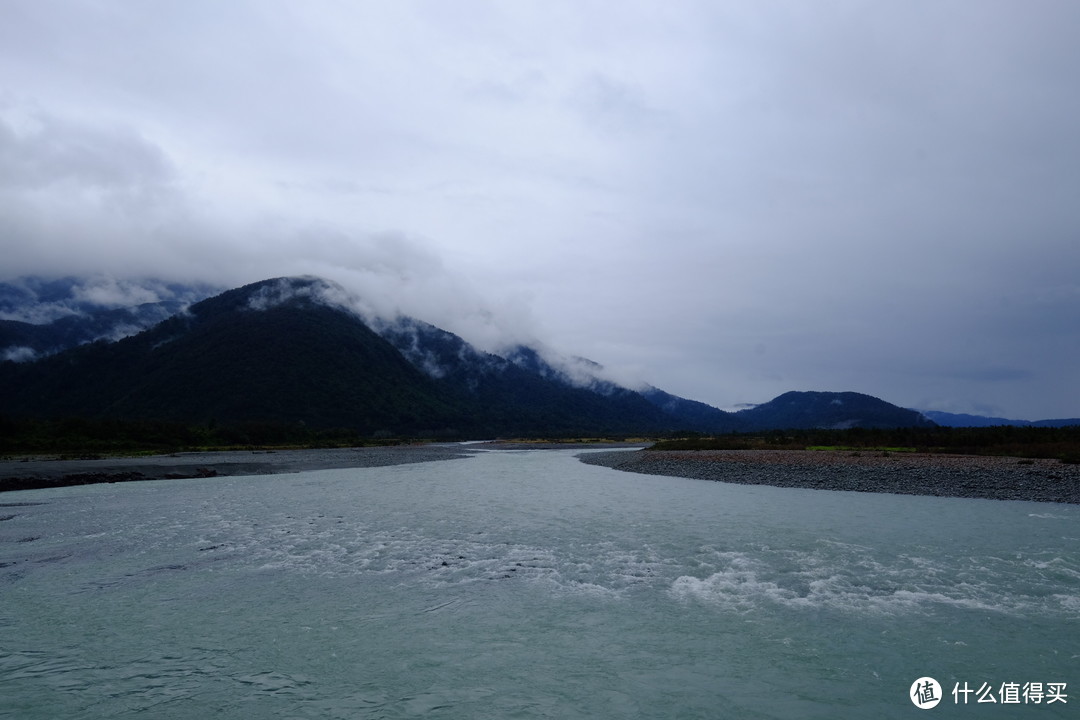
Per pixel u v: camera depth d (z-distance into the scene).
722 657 11.88
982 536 22.31
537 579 17.33
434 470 58.91
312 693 10.51
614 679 10.98
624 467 60.41
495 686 10.76
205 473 52.91
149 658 11.98
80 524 26.50
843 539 21.95
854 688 10.58
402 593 16.09
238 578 17.58
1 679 11.06
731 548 20.72
